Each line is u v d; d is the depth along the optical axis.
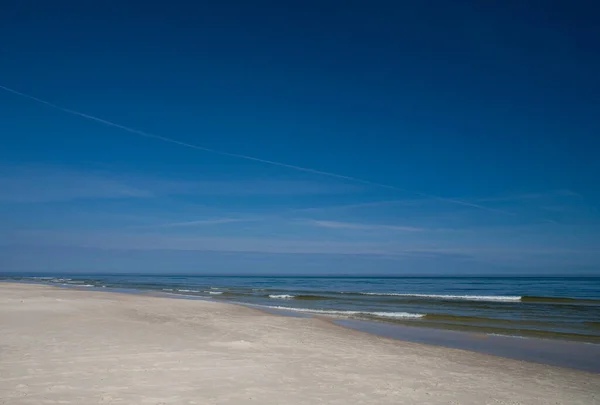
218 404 6.36
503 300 36.91
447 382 8.66
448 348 13.44
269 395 6.98
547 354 12.99
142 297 29.38
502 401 7.51
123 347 10.43
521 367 10.84
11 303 20.16
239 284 85.62
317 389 7.52
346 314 23.55
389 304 31.62
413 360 10.93
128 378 7.54
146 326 14.59
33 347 10.05
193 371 8.29
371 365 9.93
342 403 6.78
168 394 6.71
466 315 23.70
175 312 20.11
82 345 10.49
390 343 13.89
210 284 83.50
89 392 6.60
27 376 7.42
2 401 6.02
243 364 9.16
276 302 32.84
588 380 9.56
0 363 8.35
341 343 13.14
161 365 8.65
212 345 11.36
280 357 10.23
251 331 14.70
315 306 29.31
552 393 8.27
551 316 23.33
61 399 6.20
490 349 13.73
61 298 24.77
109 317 16.56
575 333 17.00
